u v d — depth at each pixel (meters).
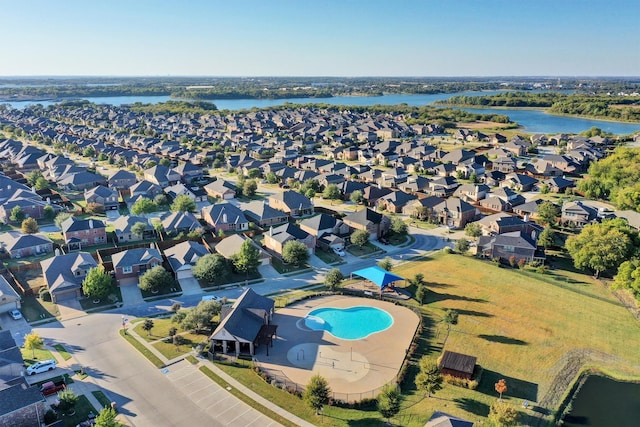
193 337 70.81
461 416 54.59
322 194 157.38
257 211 125.75
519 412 55.59
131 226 109.62
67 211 128.50
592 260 92.31
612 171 157.88
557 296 87.12
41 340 63.75
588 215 122.69
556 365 66.25
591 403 59.31
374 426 52.78
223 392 58.00
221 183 153.75
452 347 69.88
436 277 95.06
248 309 71.88
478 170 189.25
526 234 109.00
